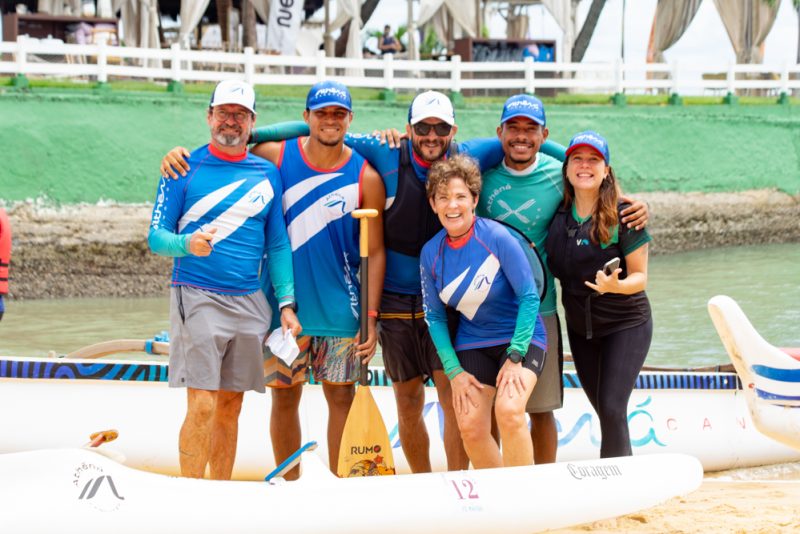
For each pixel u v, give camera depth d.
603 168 4.96
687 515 4.74
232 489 4.16
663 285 17.80
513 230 4.96
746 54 28.44
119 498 3.98
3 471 3.86
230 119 4.91
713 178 24.53
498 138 5.37
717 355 11.40
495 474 4.51
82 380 6.34
